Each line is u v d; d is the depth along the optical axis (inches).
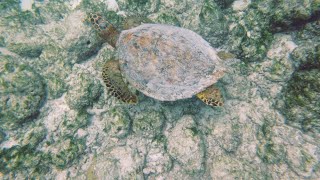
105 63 38.8
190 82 32.6
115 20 45.3
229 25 45.0
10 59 42.6
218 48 43.9
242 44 41.8
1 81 39.2
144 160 37.0
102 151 38.3
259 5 43.2
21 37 45.3
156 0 46.6
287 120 38.0
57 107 42.9
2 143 40.4
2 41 45.9
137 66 33.9
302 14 37.6
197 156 34.0
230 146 36.2
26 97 40.0
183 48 33.1
